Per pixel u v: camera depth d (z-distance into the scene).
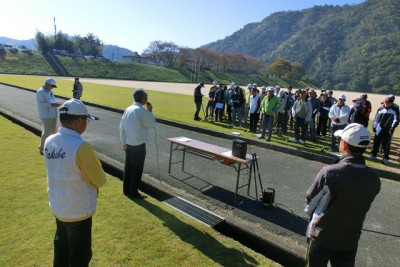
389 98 8.45
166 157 7.86
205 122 13.38
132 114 4.67
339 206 2.22
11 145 7.34
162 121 12.77
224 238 3.90
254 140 10.10
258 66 126.19
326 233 2.29
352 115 9.23
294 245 4.02
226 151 5.71
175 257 3.40
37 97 6.64
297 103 10.53
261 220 4.78
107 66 78.31
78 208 2.38
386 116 8.47
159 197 5.52
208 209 5.00
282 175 7.10
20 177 5.32
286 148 9.28
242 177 6.72
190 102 21.19
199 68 99.00
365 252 4.13
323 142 11.03
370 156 9.08
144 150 4.83
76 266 2.49
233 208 5.14
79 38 91.38
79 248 2.48
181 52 100.50
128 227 3.95
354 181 2.18
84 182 2.38
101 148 8.27
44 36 80.31
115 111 14.90
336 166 2.27
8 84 26.73
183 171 6.84
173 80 84.19
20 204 4.34
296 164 8.12
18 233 3.63
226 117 15.20
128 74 78.00
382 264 3.87
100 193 4.99
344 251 2.33
